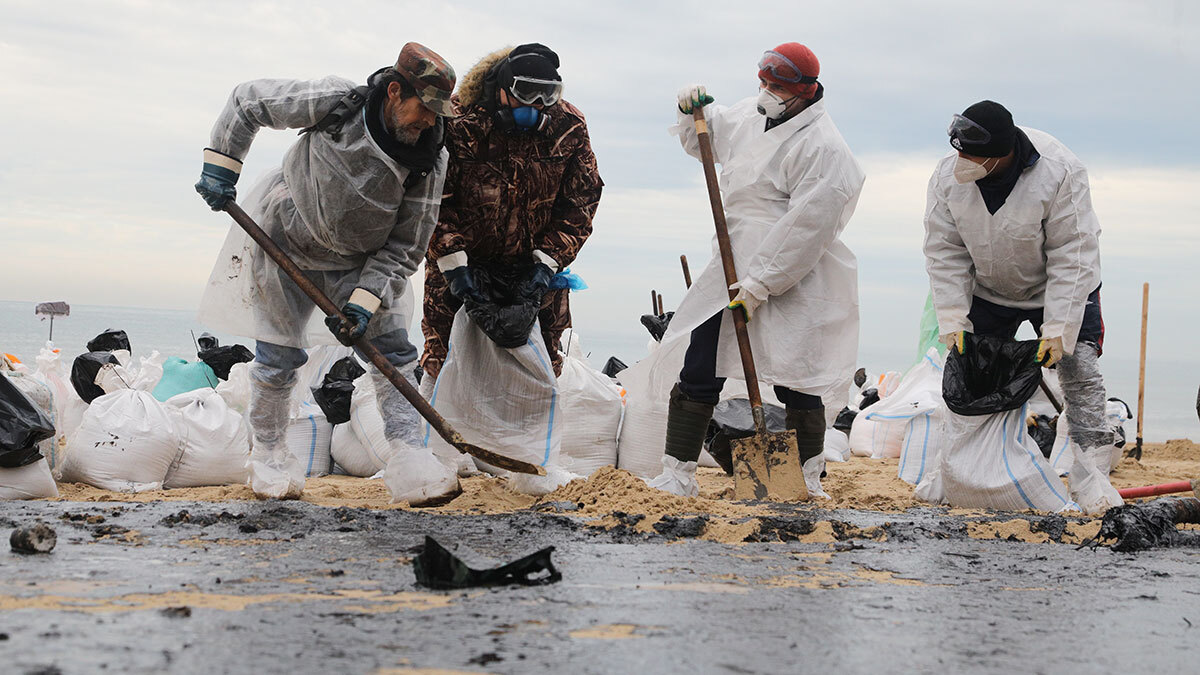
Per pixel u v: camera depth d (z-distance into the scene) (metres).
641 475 7.92
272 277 5.26
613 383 8.45
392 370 5.07
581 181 5.68
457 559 3.29
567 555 3.95
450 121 5.39
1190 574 4.04
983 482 5.95
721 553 4.16
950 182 5.97
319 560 3.66
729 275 6.06
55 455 6.57
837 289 6.21
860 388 12.00
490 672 2.33
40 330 57.47
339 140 4.87
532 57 5.26
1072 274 5.82
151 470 6.41
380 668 2.33
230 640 2.51
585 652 2.52
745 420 7.71
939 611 3.15
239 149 5.08
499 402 5.71
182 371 8.32
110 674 2.21
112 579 3.24
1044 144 5.85
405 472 5.31
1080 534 4.99
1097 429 6.06
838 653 2.60
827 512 5.33
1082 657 2.67
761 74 6.01
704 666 2.43
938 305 6.13
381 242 5.17
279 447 5.56
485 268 5.64
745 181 6.19
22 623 2.62
